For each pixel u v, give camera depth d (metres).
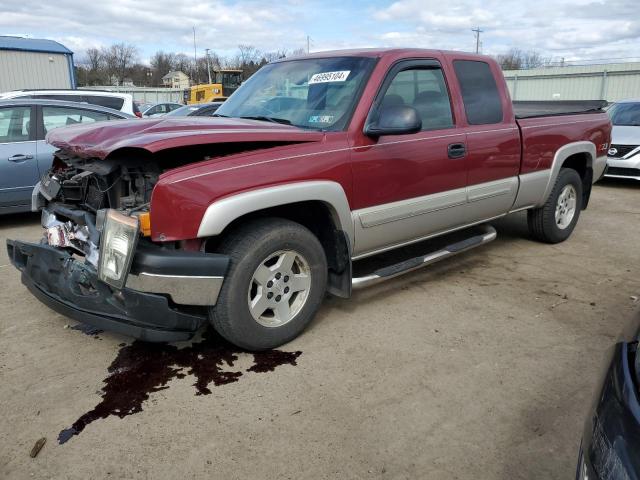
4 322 3.81
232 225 3.19
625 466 1.49
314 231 3.68
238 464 2.42
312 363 3.29
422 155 3.95
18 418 2.72
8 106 6.43
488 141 4.52
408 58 3.98
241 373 3.16
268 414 2.78
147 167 3.01
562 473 2.40
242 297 3.12
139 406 2.84
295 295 3.49
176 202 2.80
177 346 3.48
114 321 3.01
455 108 4.30
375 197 3.70
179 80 85.31
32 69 21.45
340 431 2.65
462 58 4.46
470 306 4.18
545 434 2.66
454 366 3.28
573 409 2.87
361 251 3.82
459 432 2.66
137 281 2.81
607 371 1.82
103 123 3.64
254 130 3.22
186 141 2.86
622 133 9.53
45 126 6.64
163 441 2.56
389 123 3.47
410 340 3.61
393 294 4.40
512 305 4.21
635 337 1.84
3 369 3.18
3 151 6.27
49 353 3.38
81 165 3.37
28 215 7.33
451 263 5.23
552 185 5.43
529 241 6.05
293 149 3.27
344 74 3.84
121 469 2.38
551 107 6.73
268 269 3.25
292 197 3.18
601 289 4.58
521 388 3.06
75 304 3.13
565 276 4.90
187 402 2.87
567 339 3.65
